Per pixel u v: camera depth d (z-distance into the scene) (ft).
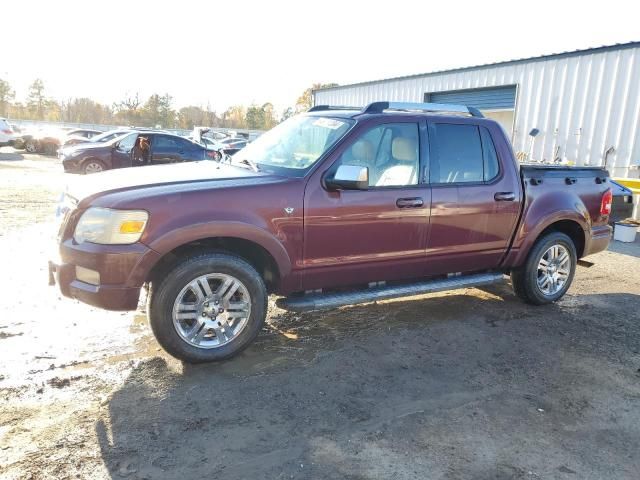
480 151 15.93
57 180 46.55
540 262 17.66
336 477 8.71
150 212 11.21
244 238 12.10
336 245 13.46
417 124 14.82
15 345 12.91
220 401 10.93
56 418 9.96
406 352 13.88
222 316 12.47
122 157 51.11
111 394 10.94
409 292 14.82
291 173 13.19
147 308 11.91
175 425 9.96
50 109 234.79
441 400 11.43
